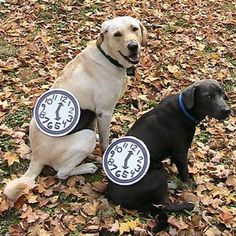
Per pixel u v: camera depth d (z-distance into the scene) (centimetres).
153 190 211
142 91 318
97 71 234
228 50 388
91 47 240
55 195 227
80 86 235
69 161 230
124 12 430
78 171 238
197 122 231
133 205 214
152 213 215
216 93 228
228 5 487
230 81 343
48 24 398
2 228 209
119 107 301
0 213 212
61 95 234
